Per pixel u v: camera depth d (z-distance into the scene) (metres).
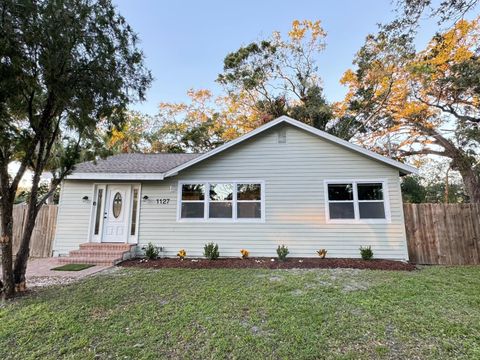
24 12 4.16
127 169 9.58
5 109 4.70
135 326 3.64
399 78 15.11
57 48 4.52
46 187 15.55
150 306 4.34
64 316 3.96
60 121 5.57
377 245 8.35
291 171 9.07
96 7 4.97
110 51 5.09
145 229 9.23
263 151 9.28
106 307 4.32
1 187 4.92
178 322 3.73
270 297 4.71
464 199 19.30
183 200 9.34
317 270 6.85
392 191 8.54
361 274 6.38
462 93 13.48
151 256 8.55
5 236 4.89
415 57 14.12
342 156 8.93
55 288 5.40
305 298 4.66
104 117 5.72
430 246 8.40
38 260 8.54
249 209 9.03
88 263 7.97
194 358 2.92
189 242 9.04
